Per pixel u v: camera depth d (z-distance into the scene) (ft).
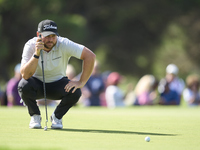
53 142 42.50
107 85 134.51
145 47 343.87
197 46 337.31
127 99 137.08
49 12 296.92
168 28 343.67
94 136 47.57
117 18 346.33
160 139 46.11
